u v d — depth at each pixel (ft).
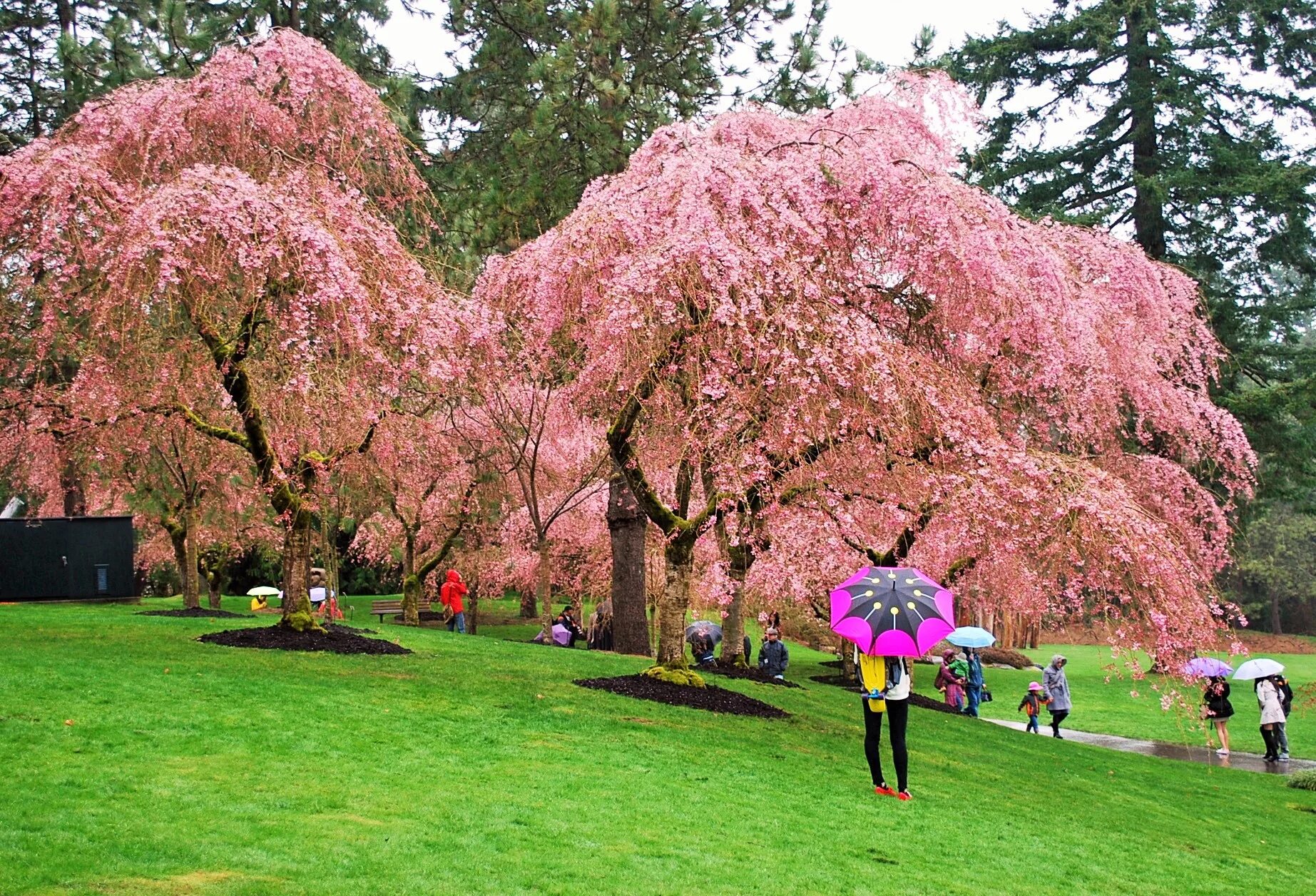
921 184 37.24
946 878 21.85
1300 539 156.76
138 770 22.70
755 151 40.93
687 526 40.83
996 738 47.80
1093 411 48.55
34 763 22.57
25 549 68.03
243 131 41.83
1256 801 41.06
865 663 29.25
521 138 62.34
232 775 23.11
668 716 35.96
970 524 36.04
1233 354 86.79
